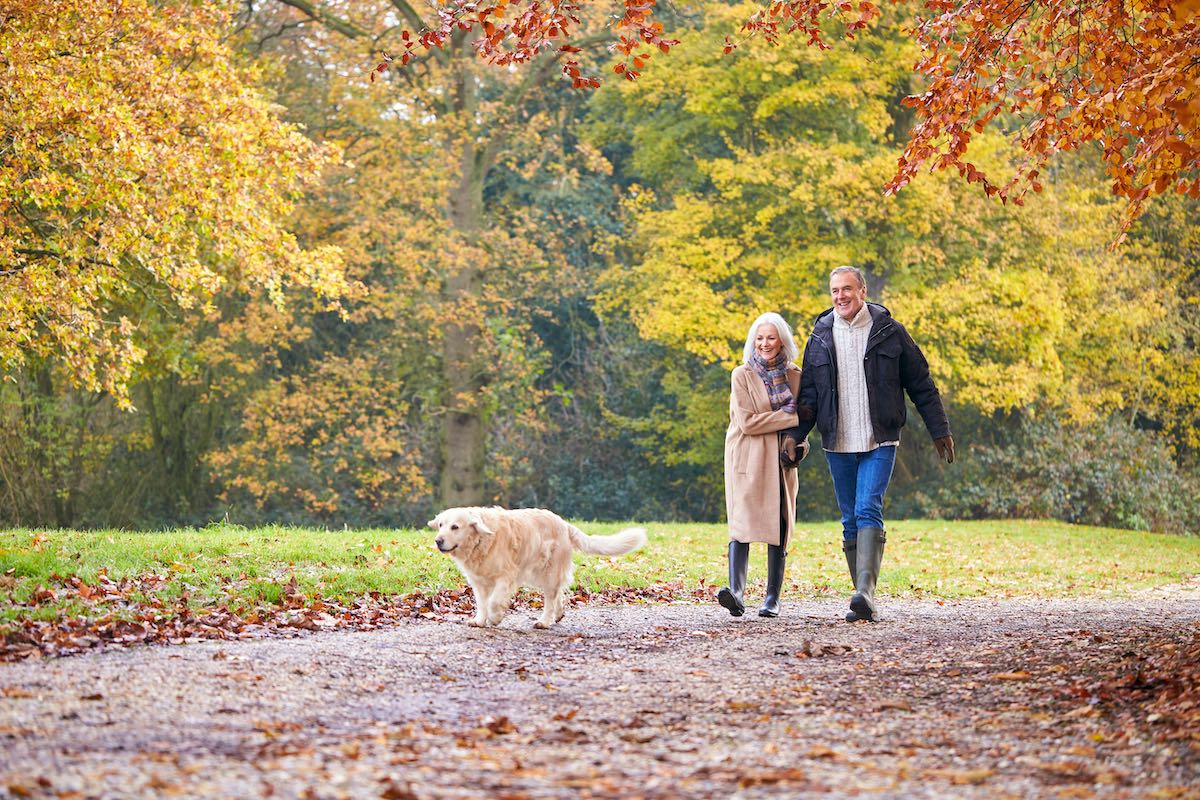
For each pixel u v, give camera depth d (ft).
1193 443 102.58
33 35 39.73
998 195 24.93
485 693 17.93
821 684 18.53
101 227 42.37
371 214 74.18
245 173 45.65
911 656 21.12
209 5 47.16
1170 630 23.76
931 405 27.12
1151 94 20.36
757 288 87.81
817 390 27.35
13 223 44.16
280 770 12.62
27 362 60.29
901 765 13.34
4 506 76.69
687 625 26.18
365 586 29.73
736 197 86.99
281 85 77.61
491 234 78.43
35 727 14.19
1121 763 13.34
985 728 15.34
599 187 106.32
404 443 88.63
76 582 26.27
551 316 97.04
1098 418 96.48
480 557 24.79
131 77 42.57
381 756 13.50
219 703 16.12
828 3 26.22
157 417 84.23
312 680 18.06
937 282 85.30
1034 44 25.41
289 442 79.82
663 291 87.86
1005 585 41.29
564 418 108.27
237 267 55.88
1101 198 95.86
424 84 76.79
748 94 87.30
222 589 27.43
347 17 75.61
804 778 12.70
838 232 83.71
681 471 107.45
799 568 42.04
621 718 16.11
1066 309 85.61
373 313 82.53
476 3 22.26
